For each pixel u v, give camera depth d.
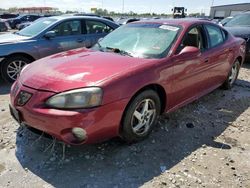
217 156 3.15
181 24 4.00
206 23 4.47
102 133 2.80
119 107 2.84
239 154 3.21
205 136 3.60
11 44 5.64
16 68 5.84
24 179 2.67
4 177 2.68
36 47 5.90
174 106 3.76
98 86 2.70
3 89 5.46
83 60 3.31
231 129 3.85
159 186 2.62
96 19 6.95
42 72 3.04
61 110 2.65
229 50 4.93
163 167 2.90
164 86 3.38
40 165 2.88
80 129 2.65
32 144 3.24
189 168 2.91
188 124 3.89
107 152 3.12
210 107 4.63
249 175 2.84
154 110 3.39
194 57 3.83
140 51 3.62
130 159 3.02
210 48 4.36
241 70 7.54
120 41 4.01
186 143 3.40
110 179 2.70
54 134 2.72
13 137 3.39
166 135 3.56
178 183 2.67
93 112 2.66
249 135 3.70
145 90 3.15
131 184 2.64
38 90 2.79
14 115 3.05
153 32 3.95
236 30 8.32
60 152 3.10
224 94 5.34
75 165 2.89
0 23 20.19
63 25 6.34
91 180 2.68
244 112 4.49
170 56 3.48
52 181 2.65
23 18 27.73
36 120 2.76
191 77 3.88
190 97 4.08
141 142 3.35
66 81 2.79
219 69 4.72
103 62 3.20
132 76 2.96
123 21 20.58
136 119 3.17
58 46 6.21
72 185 2.61
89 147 3.20
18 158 2.98
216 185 2.66
